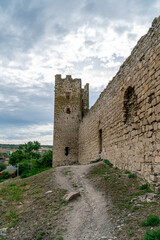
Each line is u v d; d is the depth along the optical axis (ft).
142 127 28.37
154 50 24.94
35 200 29.14
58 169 51.16
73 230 17.95
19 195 33.04
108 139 48.73
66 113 106.73
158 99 23.48
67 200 25.98
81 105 111.96
